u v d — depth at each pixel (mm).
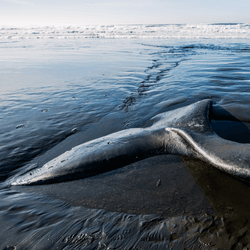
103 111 3666
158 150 2295
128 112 3594
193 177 1901
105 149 2295
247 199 1604
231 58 8344
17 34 24969
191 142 2174
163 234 1383
